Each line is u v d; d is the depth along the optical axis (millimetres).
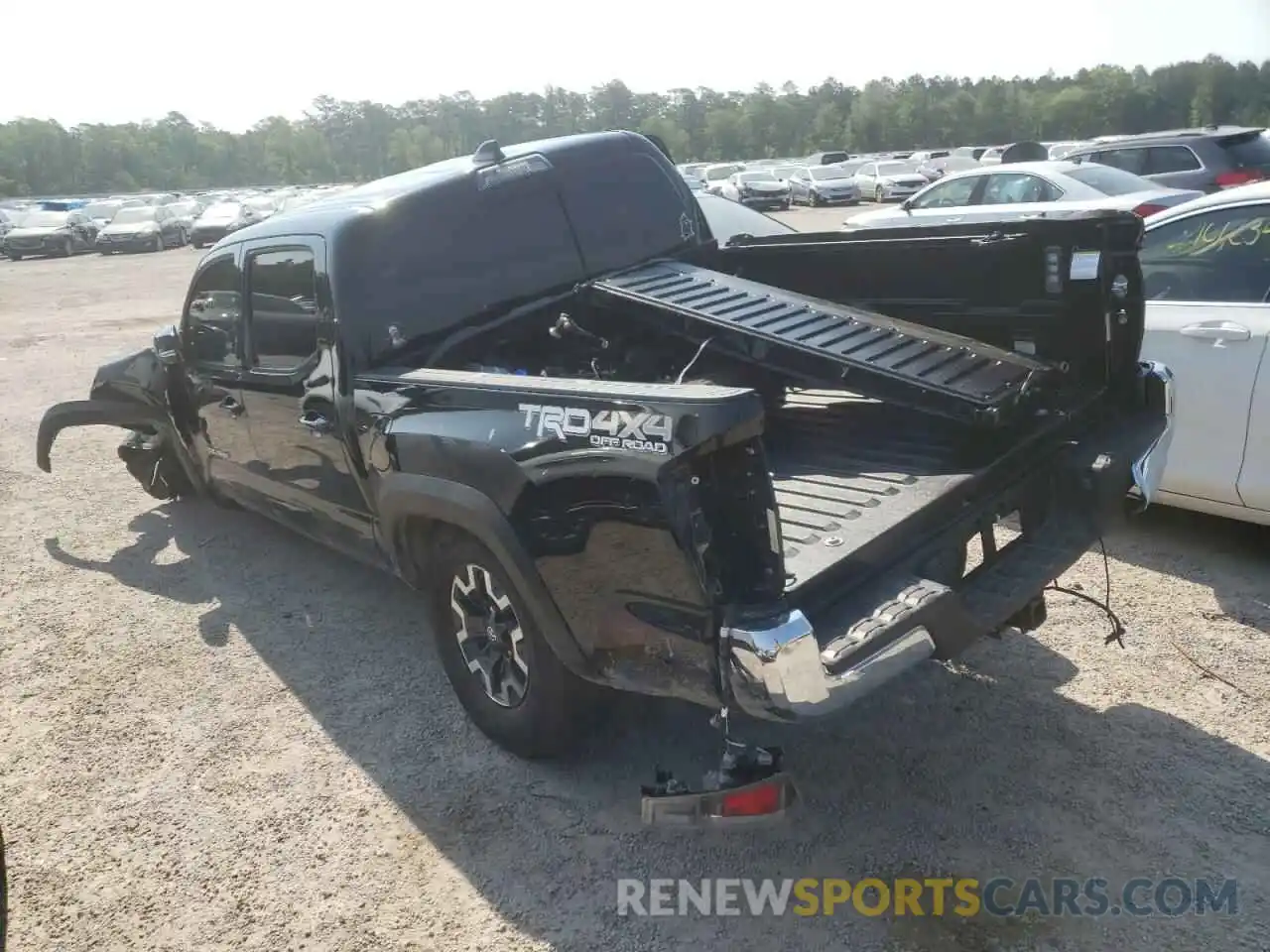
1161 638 4199
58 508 7027
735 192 34906
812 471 3641
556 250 4555
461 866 3180
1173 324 4723
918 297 4234
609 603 2893
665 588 2719
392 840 3320
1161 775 3346
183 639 4875
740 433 2541
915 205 12812
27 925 3039
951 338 3906
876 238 4297
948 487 3301
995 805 3268
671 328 4094
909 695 3928
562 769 3635
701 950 2781
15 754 3959
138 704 4285
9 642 4938
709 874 3076
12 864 3312
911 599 2836
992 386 3508
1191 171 13656
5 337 15984
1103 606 3854
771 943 2789
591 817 3363
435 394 3445
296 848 3314
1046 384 3672
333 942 2898
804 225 25812
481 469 3189
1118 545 5109
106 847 3375
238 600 5289
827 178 36500
